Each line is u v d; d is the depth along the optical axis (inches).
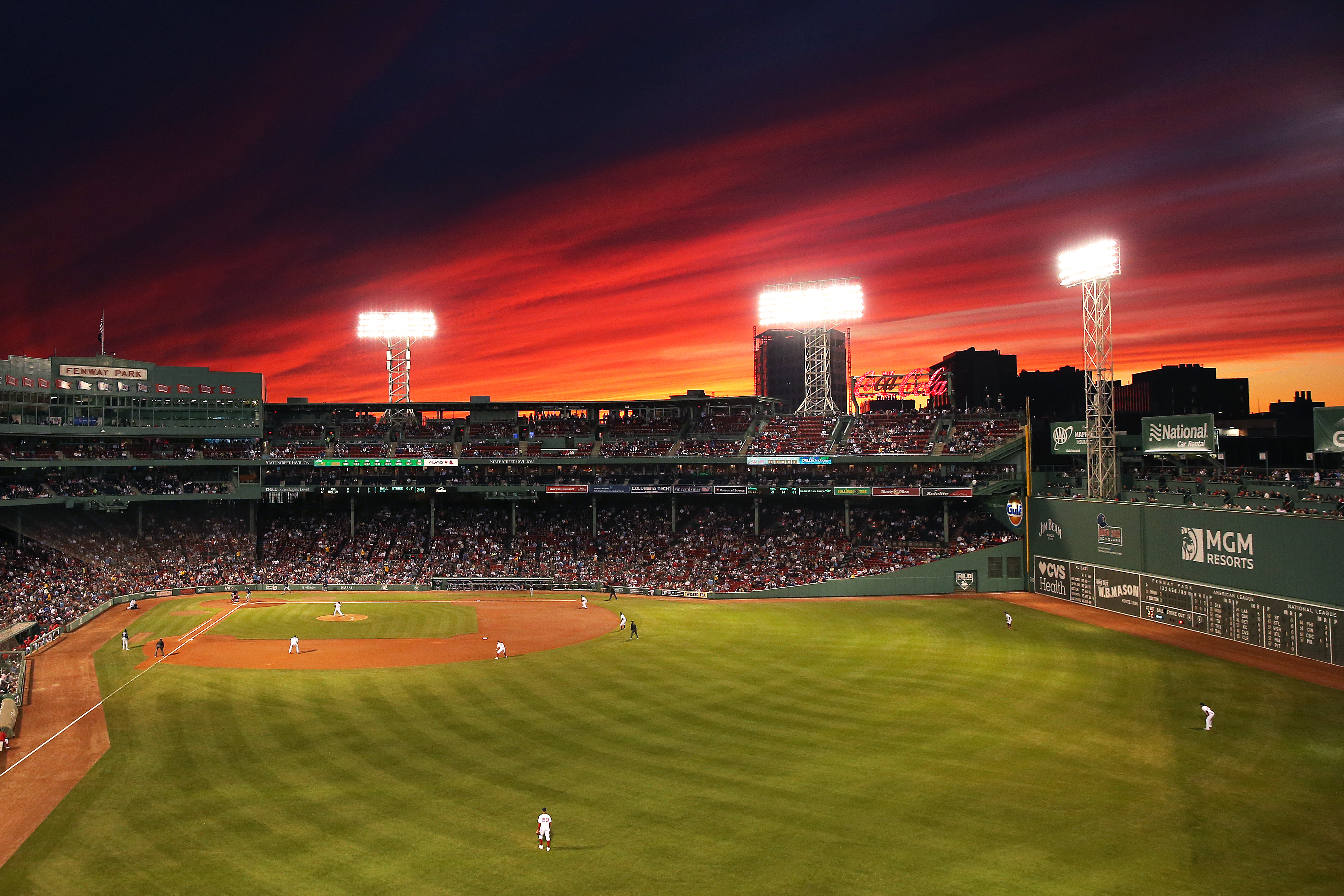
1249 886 837.8
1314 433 2145.7
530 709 1481.3
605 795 1088.8
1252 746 1232.8
